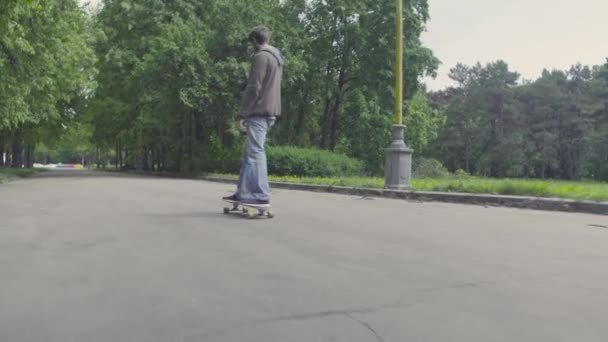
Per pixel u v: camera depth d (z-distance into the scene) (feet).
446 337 7.04
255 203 20.68
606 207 25.39
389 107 102.78
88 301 8.58
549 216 23.88
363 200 33.78
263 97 20.68
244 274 10.61
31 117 69.67
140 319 7.68
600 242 15.37
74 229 16.75
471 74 247.09
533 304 8.63
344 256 12.65
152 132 131.23
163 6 101.40
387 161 40.88
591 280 10.34
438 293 9.27
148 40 100.58
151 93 105.09
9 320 7.60
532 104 204.95
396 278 10.38
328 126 113.39
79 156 447.01
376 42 98.02
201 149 101.30
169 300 8.66
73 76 70.59
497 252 13.48
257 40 21.13
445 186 37.37
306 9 102.17
